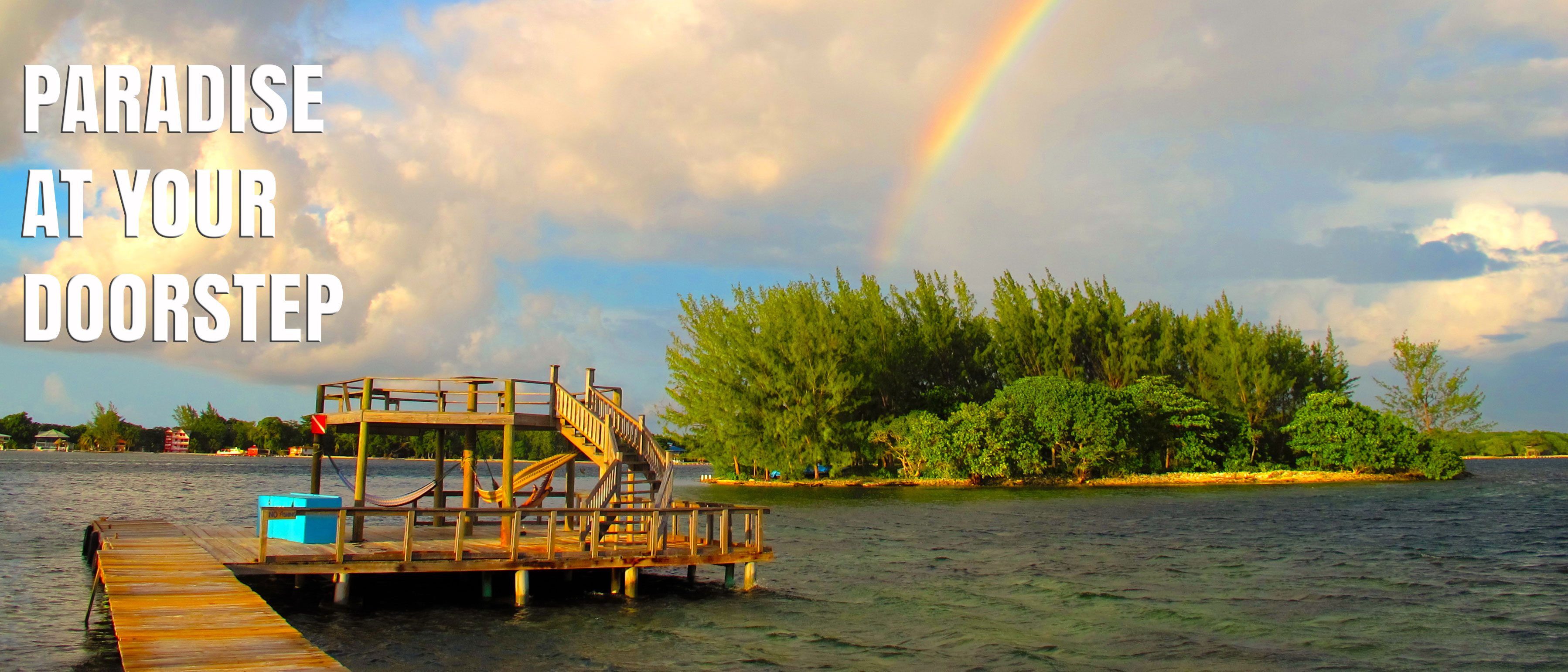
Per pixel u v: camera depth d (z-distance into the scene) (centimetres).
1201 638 1741
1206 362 8350
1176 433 7725
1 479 8288
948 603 2080
